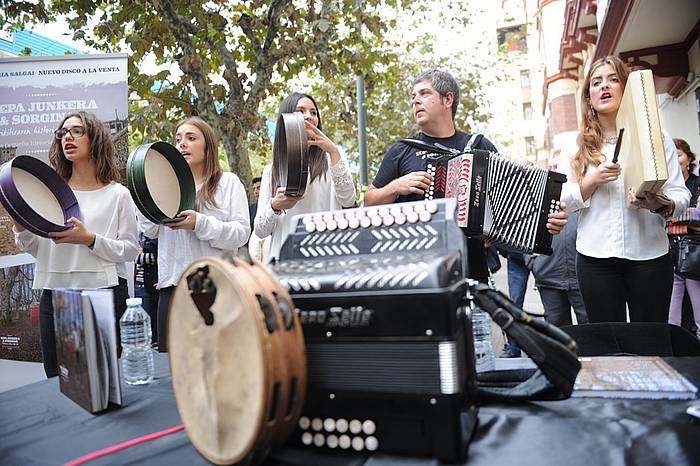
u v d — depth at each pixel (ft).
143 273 12.71
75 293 4.40
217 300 3.06
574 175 8.93
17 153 12.72
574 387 4.08
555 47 54.49
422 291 3.04
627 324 5.83
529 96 96.27
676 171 8.14
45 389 5.13
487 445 3.25
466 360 3.33
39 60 12.80
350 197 8.86
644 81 6.95
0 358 13.33
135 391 4.86
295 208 8.91
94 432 3.85
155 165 7.77
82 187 8.93
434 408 3.04
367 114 29.14
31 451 3.55
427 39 31.22
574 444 3.18
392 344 3.11
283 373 2.93
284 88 22.00
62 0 16.97
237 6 19.16
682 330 5.61
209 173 9.35
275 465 3.20
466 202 7.68
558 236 12.15
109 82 12.92
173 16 16.44
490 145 8.95
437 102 9.04
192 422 3.22
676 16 17.76
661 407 3.69
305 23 19.83
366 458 3.20
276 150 8.05
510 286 14.25
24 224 7.30
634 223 8.07
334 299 3.23
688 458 2.89
